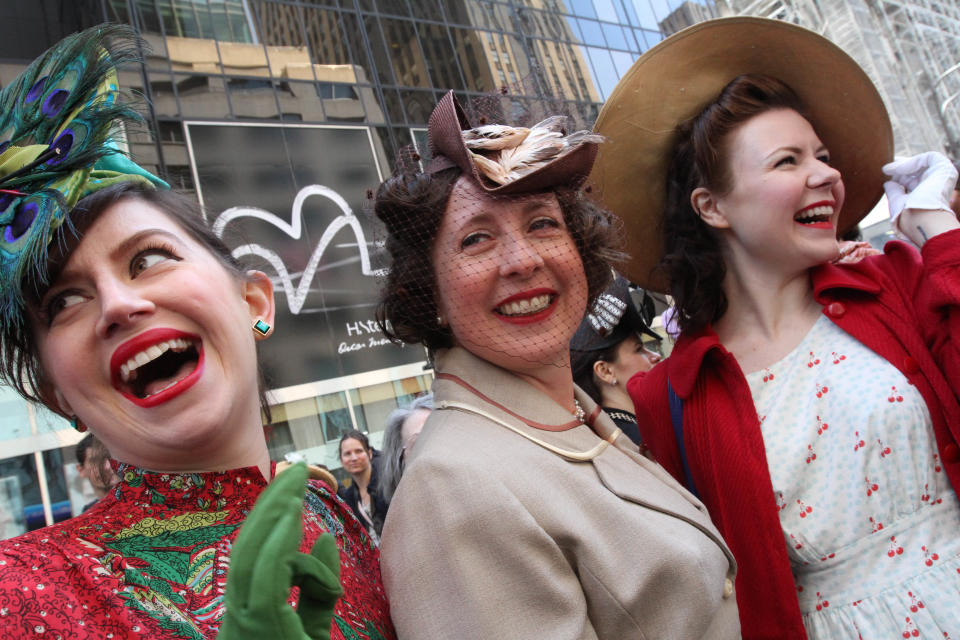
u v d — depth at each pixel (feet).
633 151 7.11
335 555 2.98
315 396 46.16
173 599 3.14
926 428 5.62
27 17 43.39
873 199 7.77
